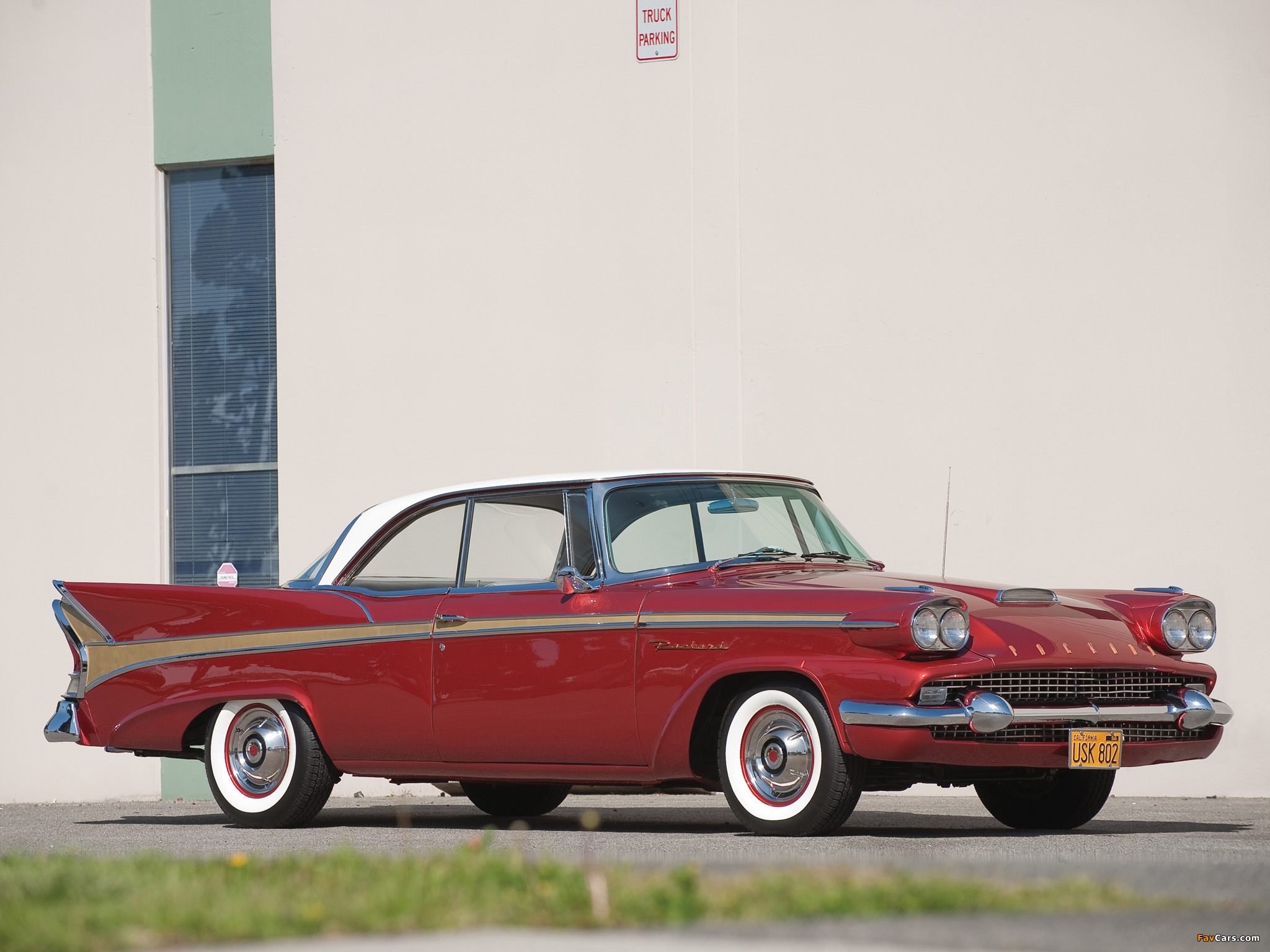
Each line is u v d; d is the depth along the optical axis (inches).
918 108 1512.1
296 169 1696.6
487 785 1227.9
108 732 1131.9
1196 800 1366.9
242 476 1749.5
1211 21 1438.2
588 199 1603.1
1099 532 1441.9
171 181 1781.5
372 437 1653.5
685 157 1576.0
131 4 1766.7
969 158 1494.8
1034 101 1481.3
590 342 1592.0
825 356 1523.1
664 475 1020.5
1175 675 936.3
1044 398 1462.8
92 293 1763.0
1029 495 1460.4
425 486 1632.6
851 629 869.2
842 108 1533.0
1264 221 1416.1
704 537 1004.6
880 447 1502.2
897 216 1512.1
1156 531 1427.2
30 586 1745.8
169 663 1114.1
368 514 1101.7
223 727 1098.1
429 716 1011.9
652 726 928.3
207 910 527.5
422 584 1048.8
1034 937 488.1
